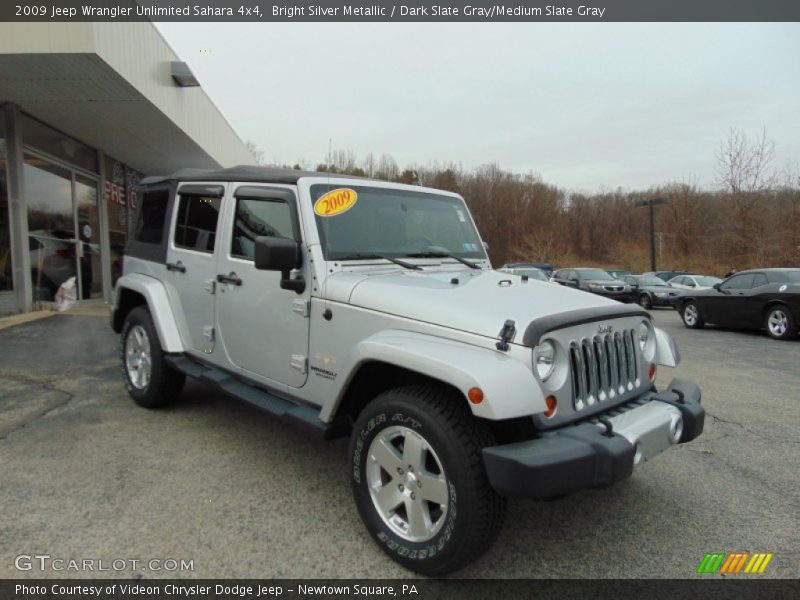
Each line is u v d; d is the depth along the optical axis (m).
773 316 10.99
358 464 2.77
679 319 15.88
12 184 9.23
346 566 2.58
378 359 2.59
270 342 3.46
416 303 2.74
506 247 65.88
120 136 11.40
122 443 3.93
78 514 2.94
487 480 2.33
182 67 10.05
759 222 34.41
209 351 4.04
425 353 2.42
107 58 7.45
